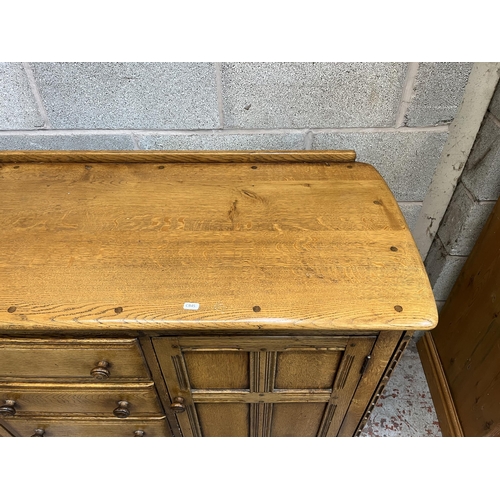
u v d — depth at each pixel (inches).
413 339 60.8
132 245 29.4
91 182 35.3
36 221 31.4
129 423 36.8
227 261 28.2
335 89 38.3
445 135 41.6
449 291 54.7
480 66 38.8
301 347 28.8
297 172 36.5
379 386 32.2
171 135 41.3
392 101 39.1
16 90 37.8
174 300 26.0
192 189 34.5
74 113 39.5
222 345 28.5
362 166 37.2
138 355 29.0
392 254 28.7
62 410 35.0
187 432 38.6
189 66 36.6
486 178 42.5
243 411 35.8
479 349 45.7
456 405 49.8
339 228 30.7
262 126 40.8
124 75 37.0
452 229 49.1
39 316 25.2
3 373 30.9
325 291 26.4
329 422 37.1
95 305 25.7
